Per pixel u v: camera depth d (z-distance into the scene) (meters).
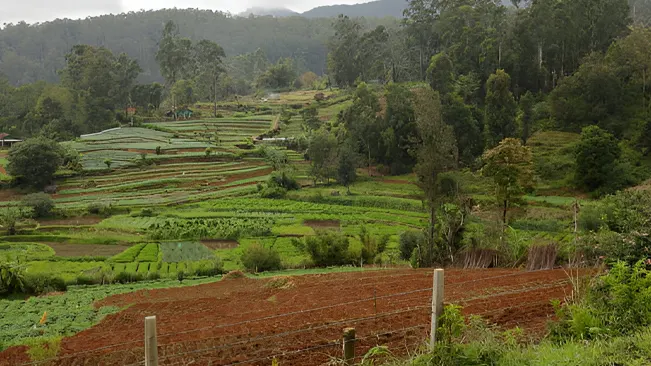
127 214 57.03
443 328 8.80
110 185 69.56
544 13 81.44
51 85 120.19
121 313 20.66
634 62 70.88
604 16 85.50
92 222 54.28
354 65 125.56
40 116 105.88
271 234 47.19
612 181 54.00
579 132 70.44
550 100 73.50
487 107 71.50
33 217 55.31
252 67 190.25
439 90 79.81
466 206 30.94
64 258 38.72
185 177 73.62
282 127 105.38
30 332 18.03
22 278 27.91
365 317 14.61
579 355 8.21
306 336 13.19
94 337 16.30
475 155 69.44
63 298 25.17
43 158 67.00
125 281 31.44
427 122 43.88
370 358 10.78
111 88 116.19
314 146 72.44
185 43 136.75
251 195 66.19
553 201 52.00
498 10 87.31
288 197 64.62
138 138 94.56
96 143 90.19
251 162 82.19
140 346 14.55
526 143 68.62
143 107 124.69
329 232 36.47
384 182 71.56
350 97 119.88
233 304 20.20
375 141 78.62
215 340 13.54
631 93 71.19
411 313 14.62
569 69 85.44
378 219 53.53
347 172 70.69
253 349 12.66
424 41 108.81
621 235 14.48
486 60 83.50
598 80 69.69
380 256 35.31
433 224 30.86
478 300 15.63
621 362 7.84
